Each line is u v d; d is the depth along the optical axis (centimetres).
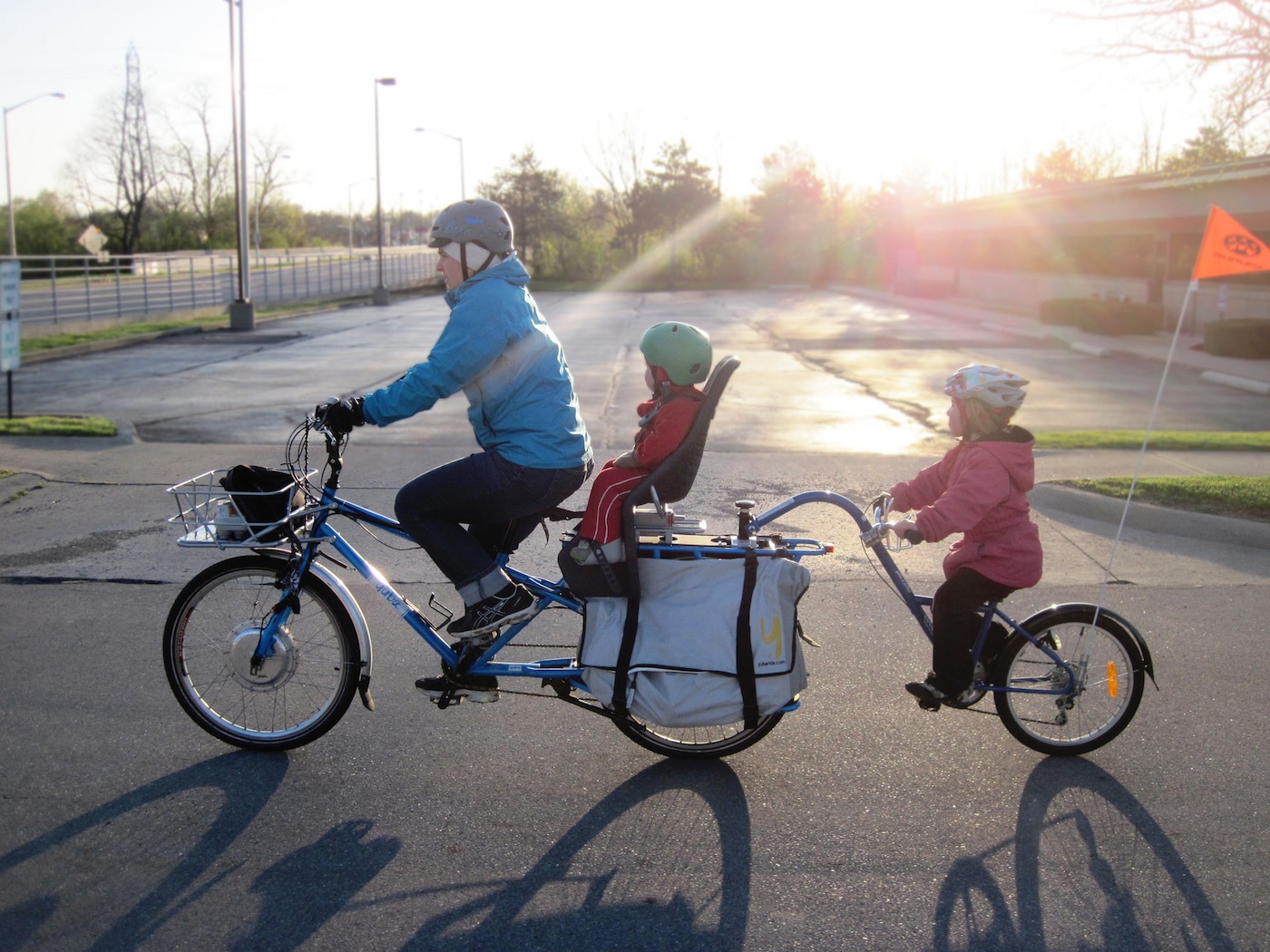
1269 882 325
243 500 373
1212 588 613
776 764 400
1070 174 5416
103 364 1883
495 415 365
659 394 367
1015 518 382
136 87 6994
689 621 364
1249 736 424
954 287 4231
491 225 352
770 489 862
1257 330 1998
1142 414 1378
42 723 423
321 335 2561
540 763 399
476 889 318
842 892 318
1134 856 339
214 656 417
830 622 558
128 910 304
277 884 318
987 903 313
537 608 384
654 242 6512
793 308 3822
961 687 393
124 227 7181
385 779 384
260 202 8912
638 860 334
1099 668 416
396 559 669
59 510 762
